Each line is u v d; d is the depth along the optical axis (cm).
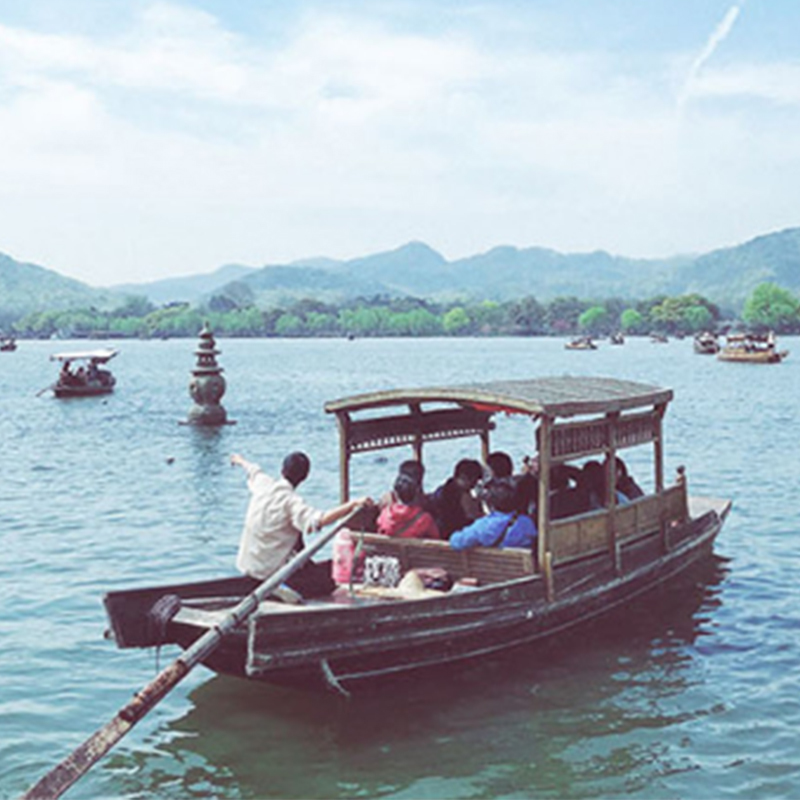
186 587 941
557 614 1086
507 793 767
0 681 1000
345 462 1180
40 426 4003
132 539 1705
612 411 1171
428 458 2850
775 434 3491
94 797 766
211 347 4041
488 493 1088
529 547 1080
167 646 1113
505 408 1106
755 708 930
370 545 1143
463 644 988
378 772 802
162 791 774
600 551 1177
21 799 692
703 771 802
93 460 2866
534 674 1014
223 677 1016
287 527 966
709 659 1062
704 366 10894
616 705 934
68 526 1823
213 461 2841
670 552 1340
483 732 876
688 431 3609
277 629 843
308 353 18175
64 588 1364
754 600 1285
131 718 749
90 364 6462
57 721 905
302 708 932
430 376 8975
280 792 771
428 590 1059
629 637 1131
